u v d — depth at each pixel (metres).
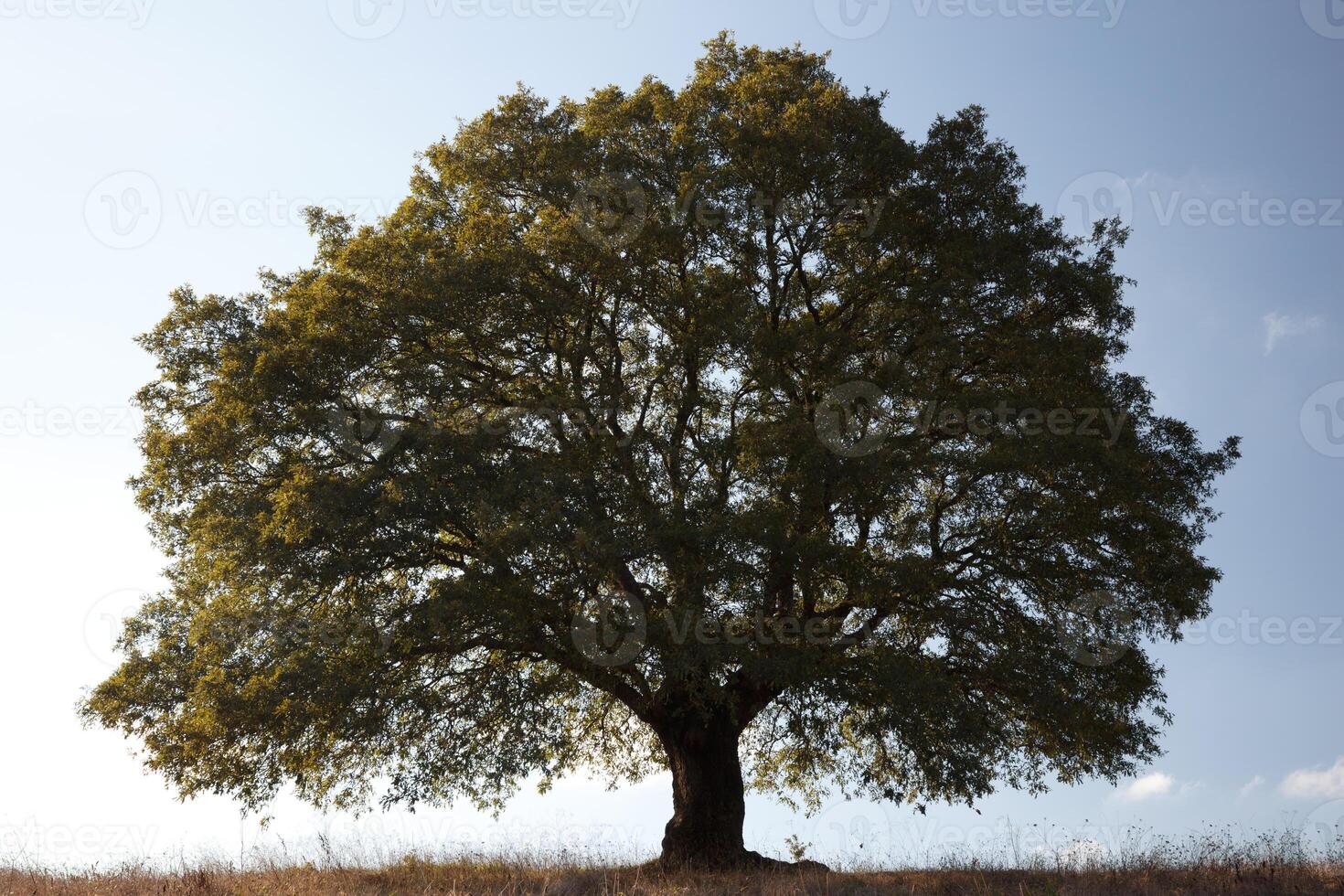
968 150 21.20
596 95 21.95
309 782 19.58
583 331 20.45
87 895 14.44
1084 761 20.52
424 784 18.58
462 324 19.34
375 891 15.02
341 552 17.84
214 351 20.45
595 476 18.91
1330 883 15.66
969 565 19.95
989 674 19.22
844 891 15.54
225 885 15.26
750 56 22.14
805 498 18.06
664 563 18.17
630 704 21.14
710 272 19.89
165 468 19.67
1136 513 19.08
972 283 19.73
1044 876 16.55
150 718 19.22
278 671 17.47
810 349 19.12
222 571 18.69
